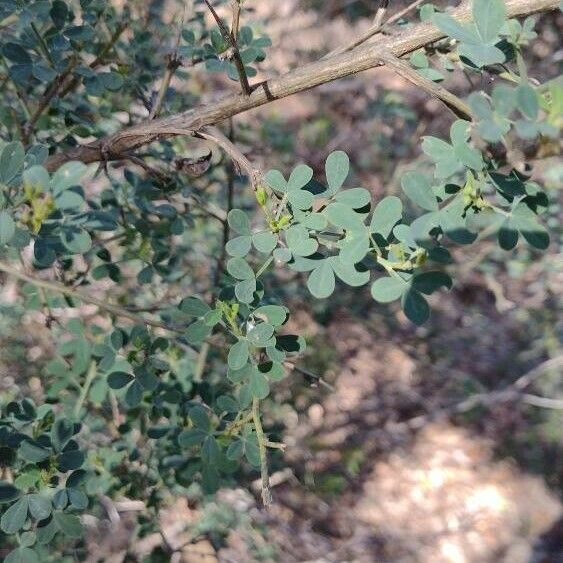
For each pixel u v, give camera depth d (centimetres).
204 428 24
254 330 20
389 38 20
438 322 85
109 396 39
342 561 63
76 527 22
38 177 18
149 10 37
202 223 51
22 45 27
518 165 19
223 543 48
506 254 82
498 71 21
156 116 29
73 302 33
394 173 81
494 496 73
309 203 19
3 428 25
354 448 72
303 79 22
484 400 78
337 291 75
